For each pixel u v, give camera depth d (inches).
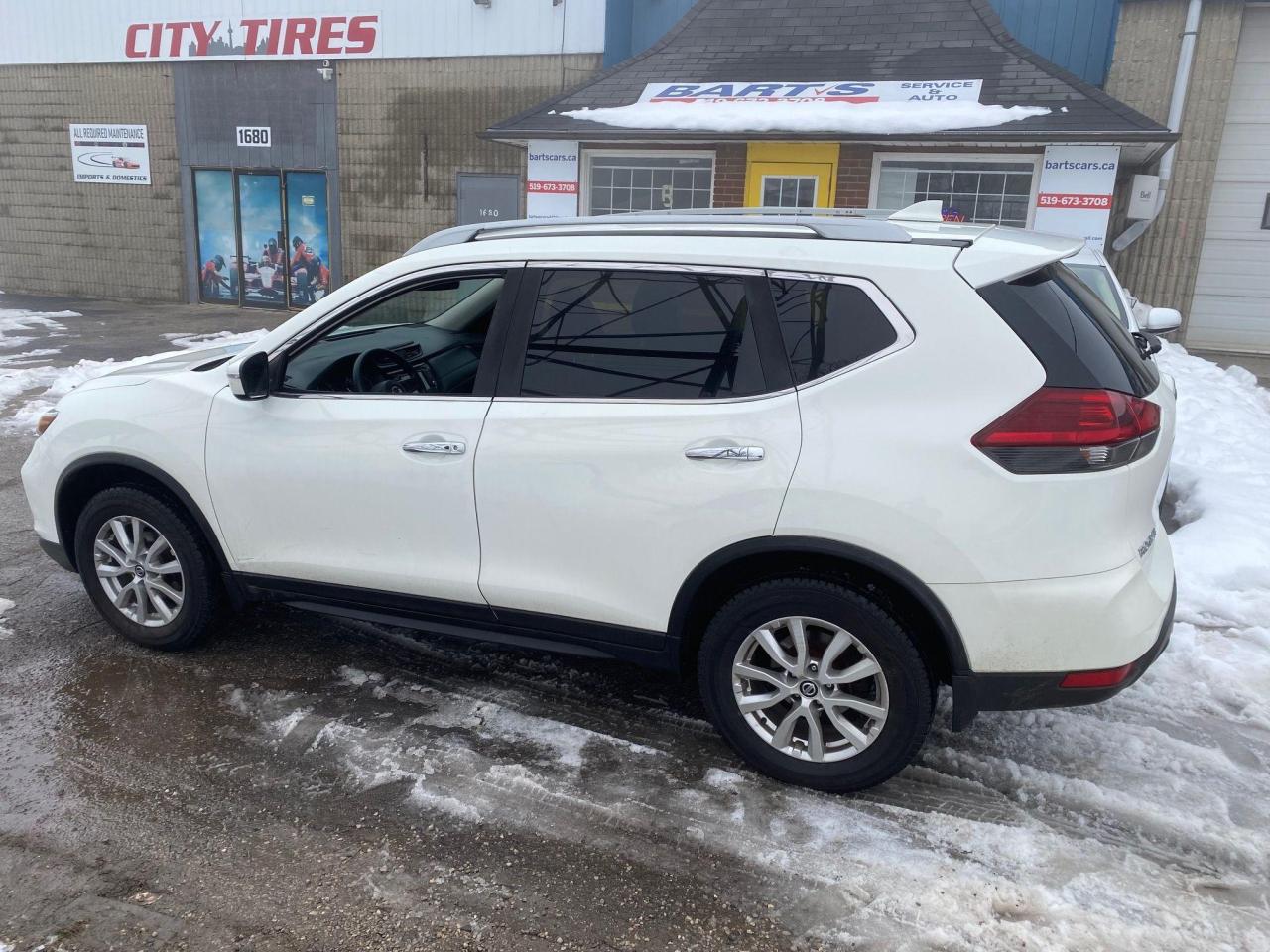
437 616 139.2
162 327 572.4
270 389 141.9
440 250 135.7
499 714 143.2
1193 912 103.4
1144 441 110.6
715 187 459.8
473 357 145.8
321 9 593.9
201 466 145.5
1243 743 136.3
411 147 593.6
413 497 133.4
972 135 393.7
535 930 101.1
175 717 140.9
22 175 709.9
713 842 114.9
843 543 111.7
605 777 127.4
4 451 284.8
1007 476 106.2
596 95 472.7
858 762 119.3
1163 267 477.1
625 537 122.3
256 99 626.2
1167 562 123.3
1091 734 138.0
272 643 165.6
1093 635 107.0
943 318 109.4
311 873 109.2
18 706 143.3
